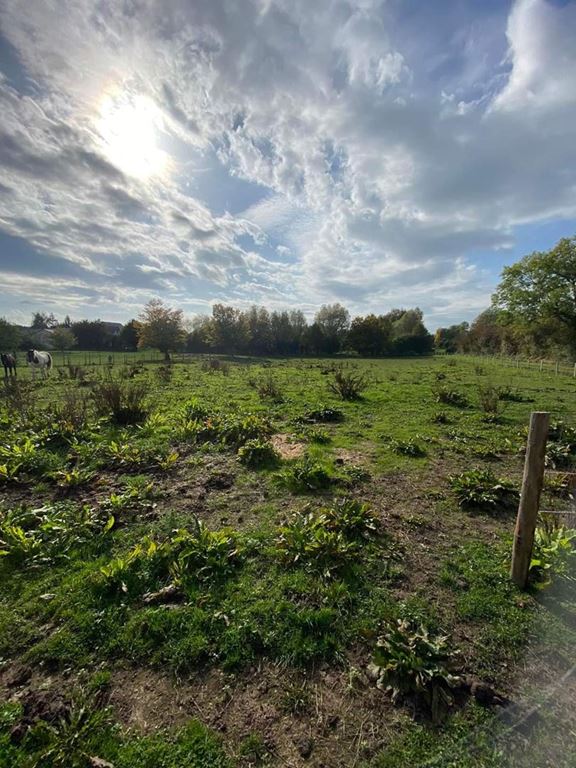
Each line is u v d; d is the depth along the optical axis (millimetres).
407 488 4656
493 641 2275
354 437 6855
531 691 1942
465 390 12523
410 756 1625
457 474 5082
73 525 3508
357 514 3701
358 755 1638
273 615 2428
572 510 4035
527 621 2436
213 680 2010
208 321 48469
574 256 25859
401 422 8000
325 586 2719
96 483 4645
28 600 2598
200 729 1748
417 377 17297
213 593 2629
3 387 10734
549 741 1673
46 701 1876
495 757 1610
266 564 2994
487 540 3457
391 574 2898
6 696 1907
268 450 5660
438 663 2055
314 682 2004
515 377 17781
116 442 6121
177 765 1584
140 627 2324
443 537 3506
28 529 3555
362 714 1823
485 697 1896
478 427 7680
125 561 2891
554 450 5973
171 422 7527
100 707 1849
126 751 1639
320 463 5316
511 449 6273
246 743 1685
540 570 2898
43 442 6043
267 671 2068
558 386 14359
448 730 1735
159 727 1758
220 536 3215
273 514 3891
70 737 1657
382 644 2168
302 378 15914
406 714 1818
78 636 2271
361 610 2506
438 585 2791
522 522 2662
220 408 8844
